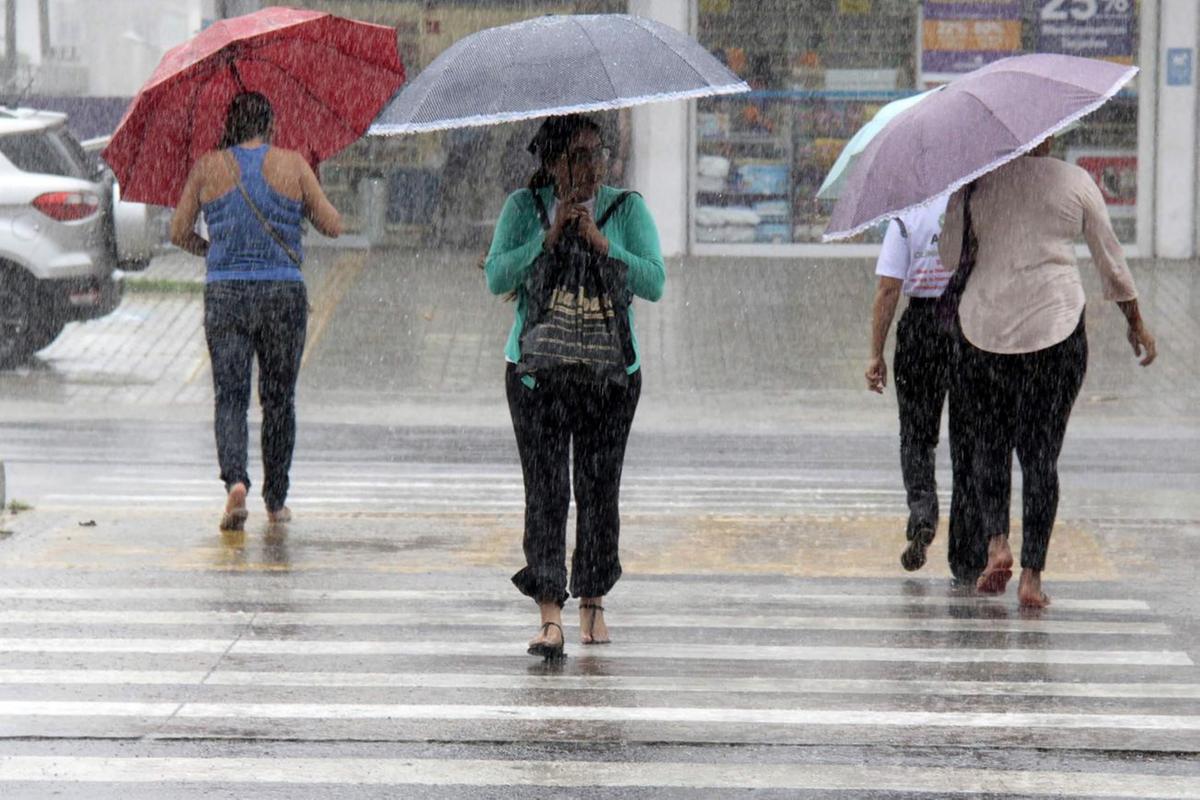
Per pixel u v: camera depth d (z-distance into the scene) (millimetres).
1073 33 64688
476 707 16766
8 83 81250
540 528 18422
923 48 65062
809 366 48656
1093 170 64750
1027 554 20812
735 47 65312
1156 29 64125
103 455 33875
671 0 65250
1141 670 18219
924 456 22297
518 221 18047
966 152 19172
